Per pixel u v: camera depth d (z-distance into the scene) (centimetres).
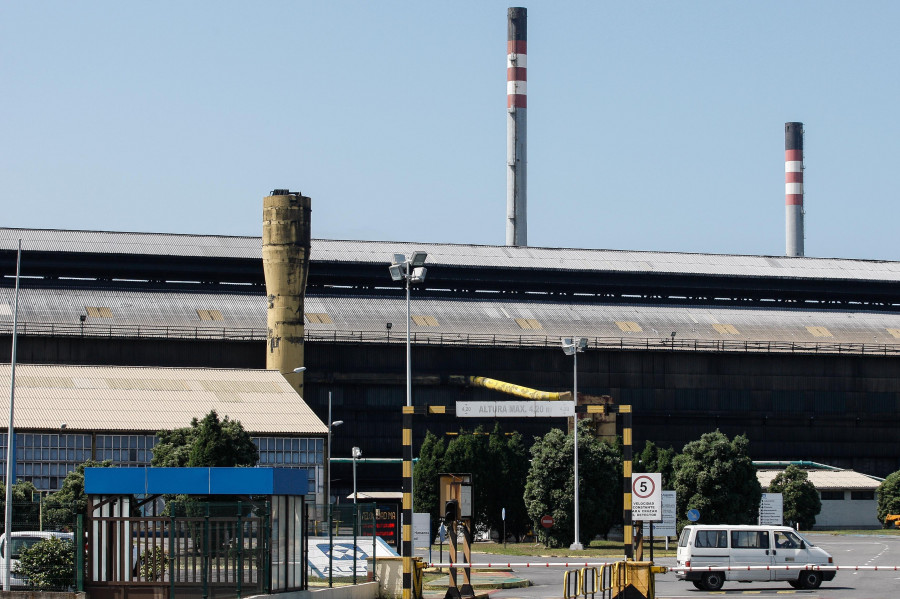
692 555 9075
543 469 16250
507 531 17875
